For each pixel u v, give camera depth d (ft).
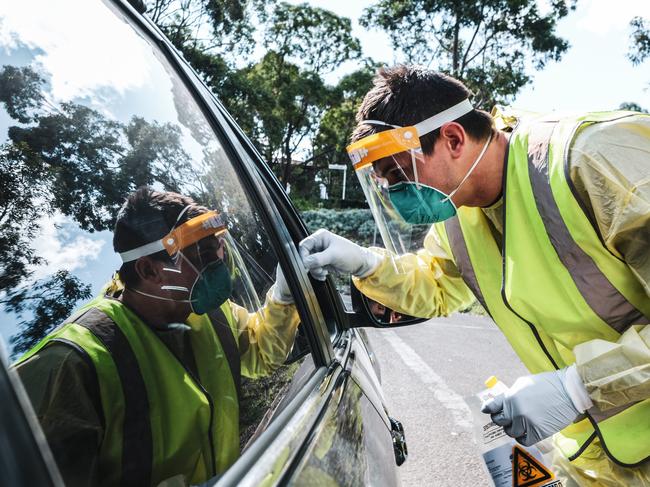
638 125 3.54
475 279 4.80
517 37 74.13
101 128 2.66
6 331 1.82
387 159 4.39
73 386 1.97
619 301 3.77
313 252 5.09
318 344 3.91
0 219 1.98
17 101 2.25
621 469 4.32
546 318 4.06
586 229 3.62
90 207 2.38
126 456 2.06
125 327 2.30
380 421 4.28
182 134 3.43
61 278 2.10
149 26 3.96
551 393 4.04
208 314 2.84
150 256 2.58
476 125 4.30
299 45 89.86
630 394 3.67
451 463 9.20
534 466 4.61
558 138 3.76
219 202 3.45
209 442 2.36
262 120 76.64
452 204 4.50
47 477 1.05
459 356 16.35
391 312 5.77
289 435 2.51
